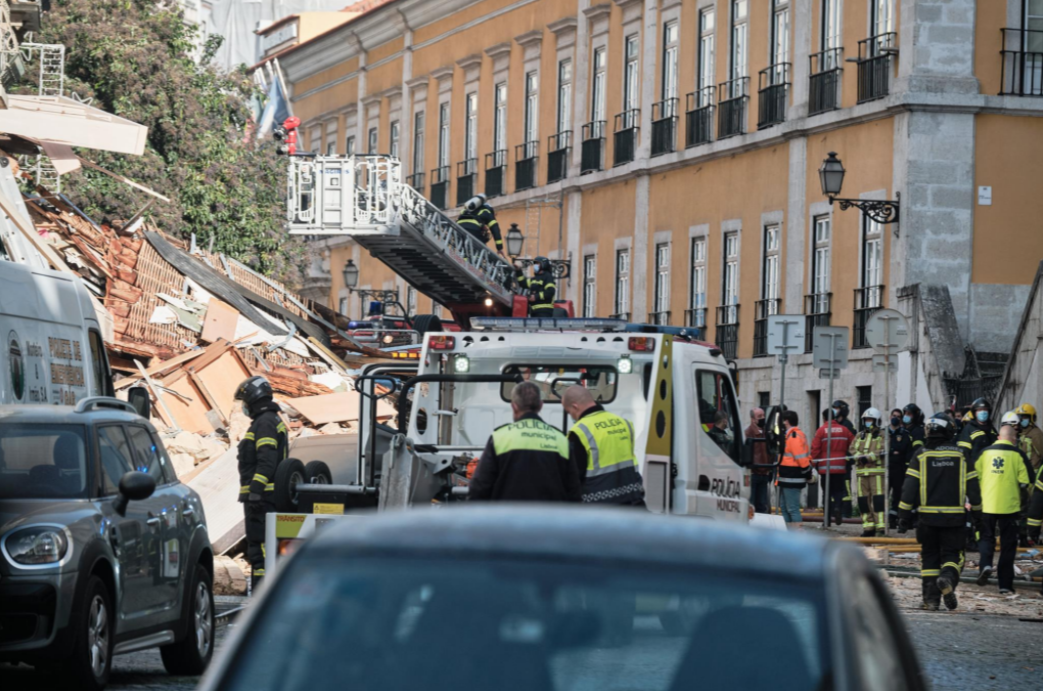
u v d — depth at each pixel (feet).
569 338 112.78
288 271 385.29
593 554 34.19
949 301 265.13
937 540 142.20
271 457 125.18
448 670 32.37
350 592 33.83
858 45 291.99
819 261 303.07
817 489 280.72
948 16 276.41
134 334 209.36
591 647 32.53
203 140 360.89
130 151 194.39
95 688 82.64
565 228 397.60
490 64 436.35
